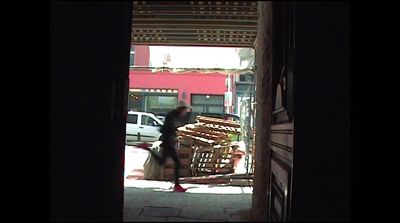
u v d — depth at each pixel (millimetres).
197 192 10211
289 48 5699
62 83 5355
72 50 5383
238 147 13727
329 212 5078
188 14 9938
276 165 6598
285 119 5965
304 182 5102
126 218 6656
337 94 5125
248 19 10211
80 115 5352
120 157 5980
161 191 10203
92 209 5309
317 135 5117
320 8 5172
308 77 5148
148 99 34812
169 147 10914
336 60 5141
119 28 5484
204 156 13297
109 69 5398
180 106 11352
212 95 35094
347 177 5078
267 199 7305
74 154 5328
